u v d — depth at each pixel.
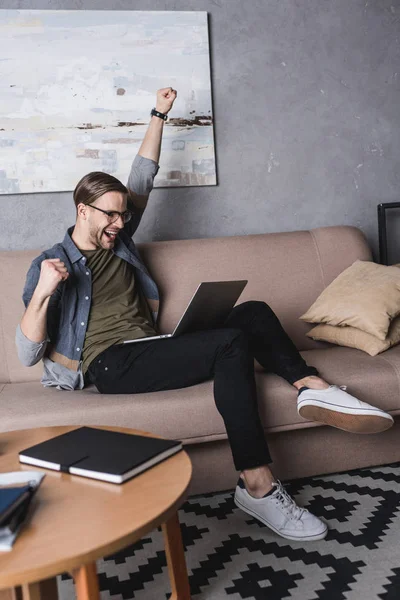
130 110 2.50
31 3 2.40
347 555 1.49
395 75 2.81
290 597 1.33
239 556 1.52
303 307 2.38
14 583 0.79
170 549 1.24
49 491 1.03
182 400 1.72
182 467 1.12
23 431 1.36
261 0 2.63
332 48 2.72
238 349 1.71
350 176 2.78
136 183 2.28
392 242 2.83
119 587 1.41
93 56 2.46
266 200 2.69
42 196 2.46
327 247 2.47
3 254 2.23
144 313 2.11
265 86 2.66
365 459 1.99
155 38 2.51
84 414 1.67
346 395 1.69
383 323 2.04
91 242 2.03
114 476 1.05
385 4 2.78
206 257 2.35
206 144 2.59
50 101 2.43
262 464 1.62
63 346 1.92
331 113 2.74
